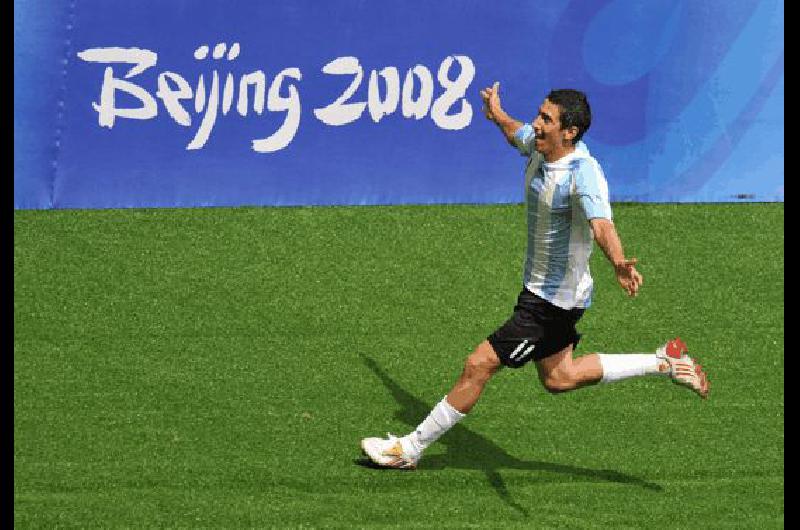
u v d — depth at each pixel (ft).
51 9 111.34
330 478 82.58
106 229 110.52
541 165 78.43
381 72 114.62
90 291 102.58
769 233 114.42
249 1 113.09
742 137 118.21
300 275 105.91
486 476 83.61
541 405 92.12
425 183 116.26
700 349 99.35
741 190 119.03
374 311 102.01
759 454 87.10
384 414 90.27
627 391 94.12
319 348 97.40
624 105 116.98
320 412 90.07
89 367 93.76
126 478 81.61
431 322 101.14
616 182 117.70
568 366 82.74
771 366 97.60
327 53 114.11
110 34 112.27
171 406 89.81
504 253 110.11
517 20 115.14
